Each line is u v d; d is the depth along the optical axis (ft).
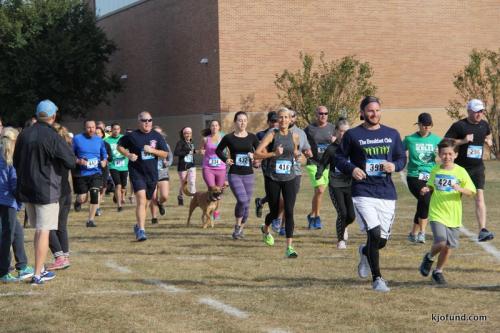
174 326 42.45
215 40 211.41
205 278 56.24
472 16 231.71
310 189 136.67
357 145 50.60
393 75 225.15
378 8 222.89
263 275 57.26
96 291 51.96
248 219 94.68
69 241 76.89
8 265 55.88
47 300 49.39
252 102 212.02
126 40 269.03
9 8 244.01
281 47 214.07
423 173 73.15
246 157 75.72
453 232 53.36
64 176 60.70
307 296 49.60
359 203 50.49
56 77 246.68
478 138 71.46
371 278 55.47
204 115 218.79
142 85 258.78
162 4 242.37
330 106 206.28
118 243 75.41
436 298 48.70
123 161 107.86
